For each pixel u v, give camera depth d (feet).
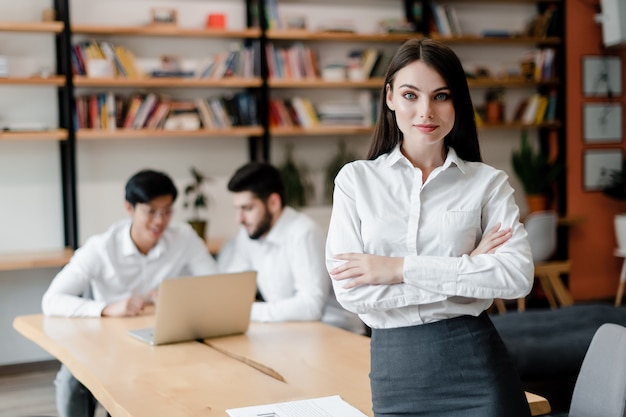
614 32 22.49
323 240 11.80
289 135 20.71
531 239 20.35
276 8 19.47
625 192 23.38
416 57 5.73
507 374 5.58
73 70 17.79
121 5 18.86
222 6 19.81
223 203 20.13
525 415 5.56
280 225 11.84
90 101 17.89
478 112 22.18
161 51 19.27
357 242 5.98
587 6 23.38
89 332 10.16
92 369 8.32
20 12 17.93
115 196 19.07
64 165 18.28
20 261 16.33
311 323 10.73
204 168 19.90
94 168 18.84
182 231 12.47
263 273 12.13
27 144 18.20
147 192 11.46
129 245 11.83
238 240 12.78
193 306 9.50
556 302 22.67
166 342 9.48
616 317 13.42
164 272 12.20
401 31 20.66
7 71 17.15
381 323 5.75
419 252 5.86
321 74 20.61
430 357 5.55
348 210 6.03
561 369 11.49
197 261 12.53
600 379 6.63
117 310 11.10
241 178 11.67
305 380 7.66
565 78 22.90
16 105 18.03
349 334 9.90
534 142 23.72
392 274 5.62
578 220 22.34
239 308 9.86
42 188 18.38
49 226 18.47
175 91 19.39
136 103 18.24
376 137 6.17
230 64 18.99
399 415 5.66
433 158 5.95
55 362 18.43
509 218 5.86
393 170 5.98
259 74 19.25
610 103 23.82
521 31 23.15
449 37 21.24
